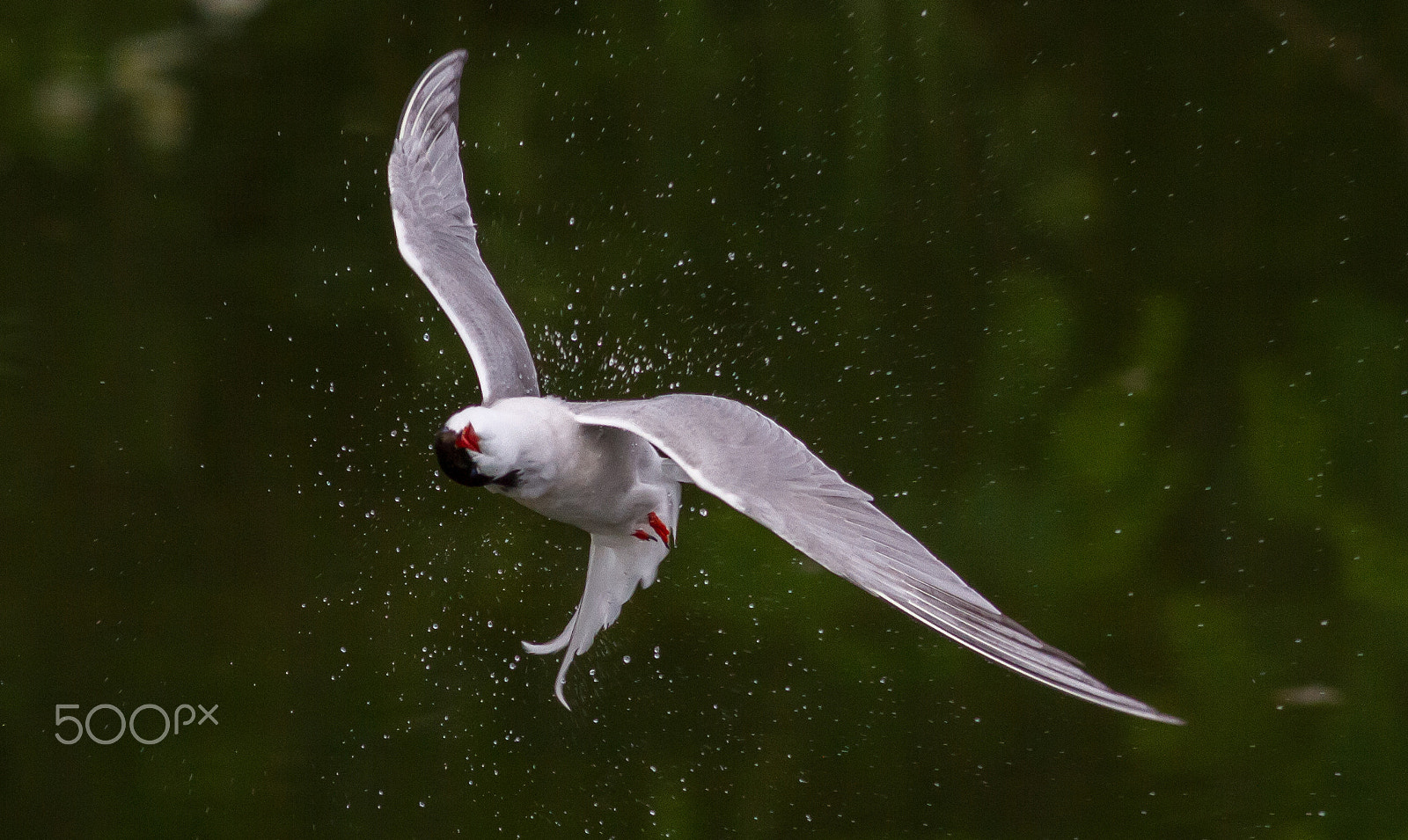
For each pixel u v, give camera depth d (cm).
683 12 1462
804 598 1118
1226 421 1250
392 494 1171
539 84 1441
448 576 1116
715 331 1277
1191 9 1467
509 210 1353
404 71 1453
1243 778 972
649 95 1441
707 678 1065
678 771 998
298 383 1252
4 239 1385
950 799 973
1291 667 1052
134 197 1412
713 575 1130
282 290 1334
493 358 764
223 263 1364
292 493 1174
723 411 673
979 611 565
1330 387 1266
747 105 1443
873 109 1445
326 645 1073
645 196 1380
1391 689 1029
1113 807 959
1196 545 1165
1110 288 1357
